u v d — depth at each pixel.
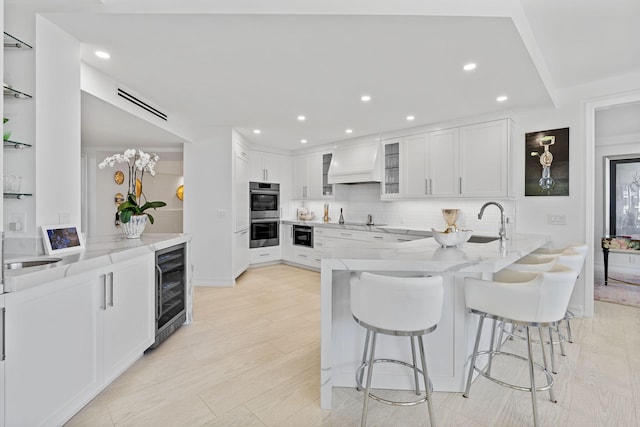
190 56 2.37
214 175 4.57
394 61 2.42
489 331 2.35
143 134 4.05
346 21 1.91
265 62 2.46
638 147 4.93
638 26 2.25
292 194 6.34
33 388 1.44
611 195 5.29
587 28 2.29
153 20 1.92
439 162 4.15
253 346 2.61
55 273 1.52
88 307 1.77
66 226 2.04
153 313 2.47
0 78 1.41
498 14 1.85
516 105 3.45
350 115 3.88
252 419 1.72
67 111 2.10
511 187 3.61
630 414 1.74
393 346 2.02
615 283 4.68
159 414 1.75
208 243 4.59
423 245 2.48
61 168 2.06
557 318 1.68
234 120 4.17
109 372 1.95
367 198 5.50
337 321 2.04
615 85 3.12
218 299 3.92
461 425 1.66
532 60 2.40
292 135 5.00
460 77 2.71
